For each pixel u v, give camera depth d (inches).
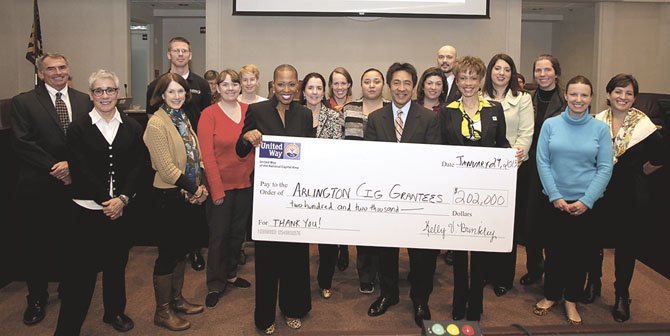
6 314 115.3
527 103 120.5
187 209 105.1
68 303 96.5
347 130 115.7
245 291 129.1
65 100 113.0
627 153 109.7
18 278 135.0
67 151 95.3
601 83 296.5
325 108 118.4
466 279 106.6
